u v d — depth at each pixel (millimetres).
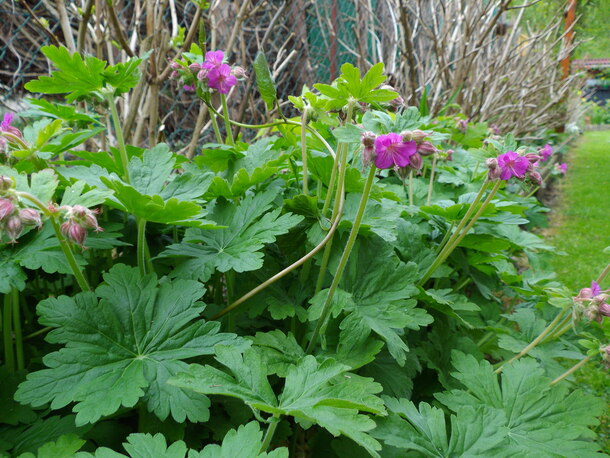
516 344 317
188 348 211
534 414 251
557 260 678
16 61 518
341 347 245
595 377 407
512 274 397
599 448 234
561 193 1102
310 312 254
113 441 219
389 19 875
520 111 974
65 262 225
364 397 178
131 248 313
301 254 304
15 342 260
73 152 294
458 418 226
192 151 462
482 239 343
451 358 293
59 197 278
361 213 229
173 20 479
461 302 314
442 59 736
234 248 255
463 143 572
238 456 165
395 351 236
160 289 228
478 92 839
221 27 568
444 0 812
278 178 336
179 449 170
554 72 1042
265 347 241
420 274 313
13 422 206
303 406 176
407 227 329
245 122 647
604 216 892
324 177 328
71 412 221
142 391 188
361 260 283
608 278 602
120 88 272
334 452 270
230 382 179
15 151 242
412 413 230
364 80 247
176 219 228
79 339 203
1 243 219
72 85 261
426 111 585
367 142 203
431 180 438
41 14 510
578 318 268
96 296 216
